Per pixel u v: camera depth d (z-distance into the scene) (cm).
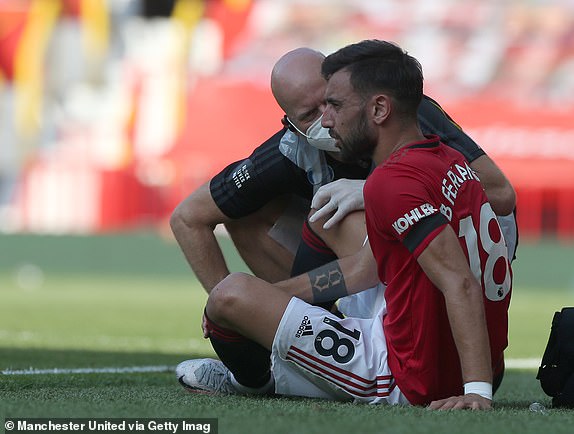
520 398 1363
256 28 6081
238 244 1410
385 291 1120
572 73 5744
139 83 6172
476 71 5794
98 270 5866
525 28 5800
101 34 6438
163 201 6059
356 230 1201
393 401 1129
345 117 1079
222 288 1157
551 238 5738
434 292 1077
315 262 1253
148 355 2089
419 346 1091
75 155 6300
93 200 6138
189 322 3139
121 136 6194
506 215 1259
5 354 2022
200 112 5978
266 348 1172
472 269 1077
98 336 2611
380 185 1052
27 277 5738
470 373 1036
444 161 1077
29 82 6419
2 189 6350
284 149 1307
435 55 5828
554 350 1148
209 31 6141
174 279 5731
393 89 1066
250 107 5912
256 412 1013
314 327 1138
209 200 1363
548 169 5691
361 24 5969
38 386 1391
